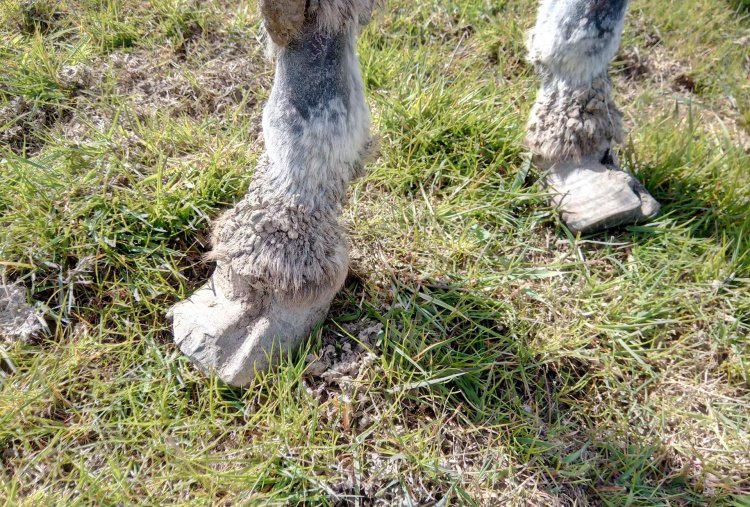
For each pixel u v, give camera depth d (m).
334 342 2.28
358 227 2.63
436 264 2.55
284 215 1.97
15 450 1.95
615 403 2.30
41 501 1.80
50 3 3.34
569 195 2.77
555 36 2.58
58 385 2.07
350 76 1.84
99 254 2.35
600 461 2.13
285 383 2.04
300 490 1.93
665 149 3.09
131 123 2.78
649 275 2.62
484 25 3.72
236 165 2.63
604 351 2.43
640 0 4.07
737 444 2.21
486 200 2.81
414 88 3.12
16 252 2.32
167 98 3.04
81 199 2.45
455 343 2.37
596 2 2.45
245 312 2.11
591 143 2.76
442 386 2.18
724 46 3.87
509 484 2.03
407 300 2.41
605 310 2.53
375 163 2.86
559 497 2.04
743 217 2.88
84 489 1.86
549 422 2.21
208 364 2.08
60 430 1.96
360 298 2.42
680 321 2.49
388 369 2.13
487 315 2.39
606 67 2.68
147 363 2.17
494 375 2.30
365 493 1.95
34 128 2.81
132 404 2.01
